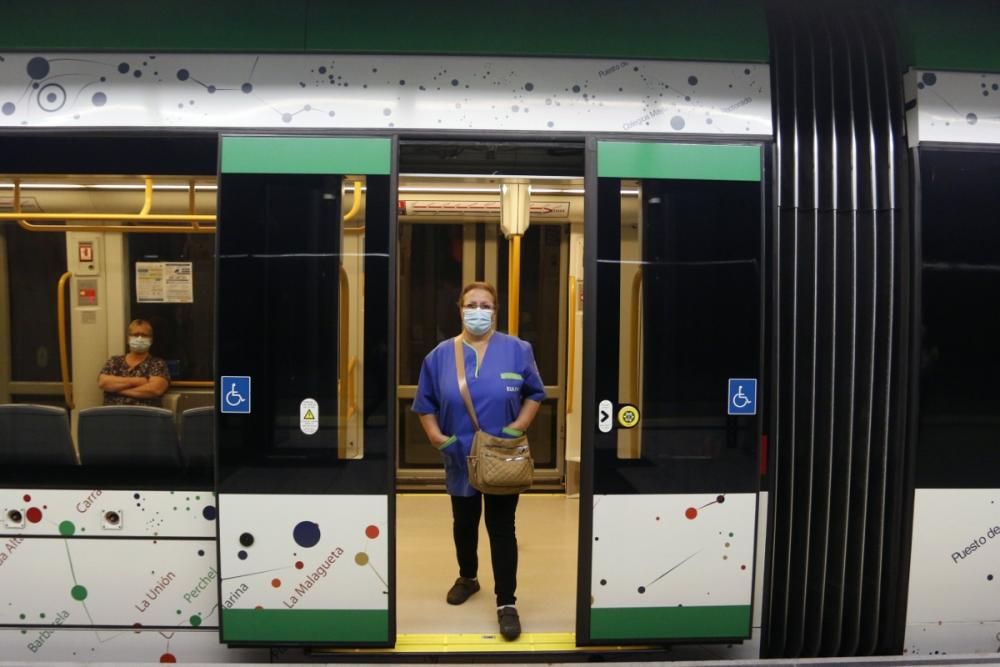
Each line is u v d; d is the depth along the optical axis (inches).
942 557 109.7
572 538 159.5
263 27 105.7
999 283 109.2
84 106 105.3
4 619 107.7
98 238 115.3
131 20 105.5
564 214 186.9
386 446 104.6
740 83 108.8
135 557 107.2
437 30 106.6
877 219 109.5
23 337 115.3
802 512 109.3
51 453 109.3
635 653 110.3
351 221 105.2
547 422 199.6
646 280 106.8
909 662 103.7
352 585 105.1
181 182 108.9
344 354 105.0
